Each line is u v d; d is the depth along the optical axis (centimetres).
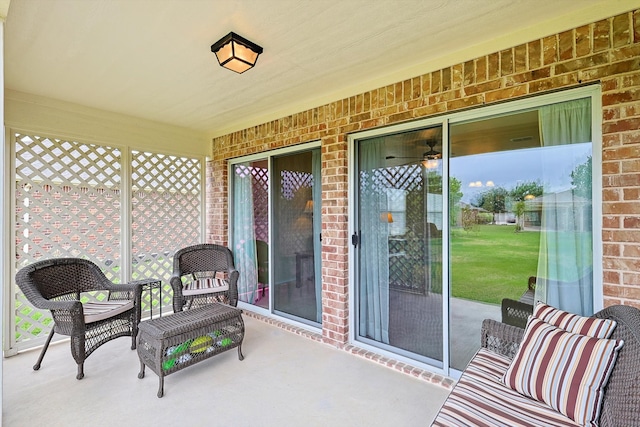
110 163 374
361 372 263
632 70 173
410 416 206
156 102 337
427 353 266
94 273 314
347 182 311
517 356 160
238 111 370
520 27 205
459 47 229
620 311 146
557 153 207
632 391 114
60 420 201
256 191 421
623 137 176
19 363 281
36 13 183
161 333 230
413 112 257
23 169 312
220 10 182
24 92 307
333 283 315
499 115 229
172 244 435
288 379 251
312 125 331
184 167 450
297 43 220
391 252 290
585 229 197
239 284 450
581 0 178
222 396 228
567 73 192
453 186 249
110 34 207
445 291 253
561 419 132
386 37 213
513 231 224
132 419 202
